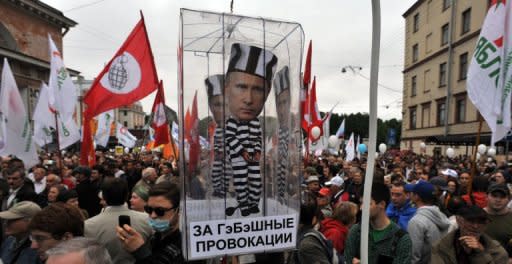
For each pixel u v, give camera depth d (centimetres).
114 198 283
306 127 758
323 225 379
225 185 181
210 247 176
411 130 3578
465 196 496
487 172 1062
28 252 287
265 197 189
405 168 1195
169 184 261
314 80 895
